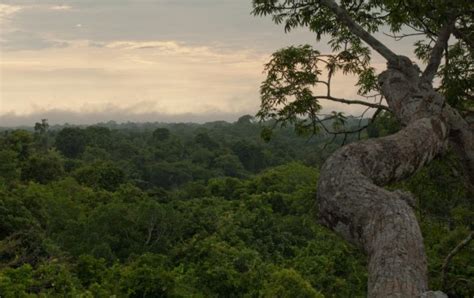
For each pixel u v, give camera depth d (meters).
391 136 2.85
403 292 1.70
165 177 82.44
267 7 5.32
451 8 4.27
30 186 40.62
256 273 22.08
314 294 16.78
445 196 5.93
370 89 6.18
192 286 20.95
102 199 44.19
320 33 5.67
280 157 95.69
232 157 91.75
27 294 13.58
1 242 21.22
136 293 17.20
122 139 102.75
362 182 2.29
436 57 4.16
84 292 15.41
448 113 3.71
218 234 34.16
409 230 1.98
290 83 5.67
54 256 22.33
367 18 5.74
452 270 6.56
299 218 36.28
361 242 2.14
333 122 5.96
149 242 32.50
